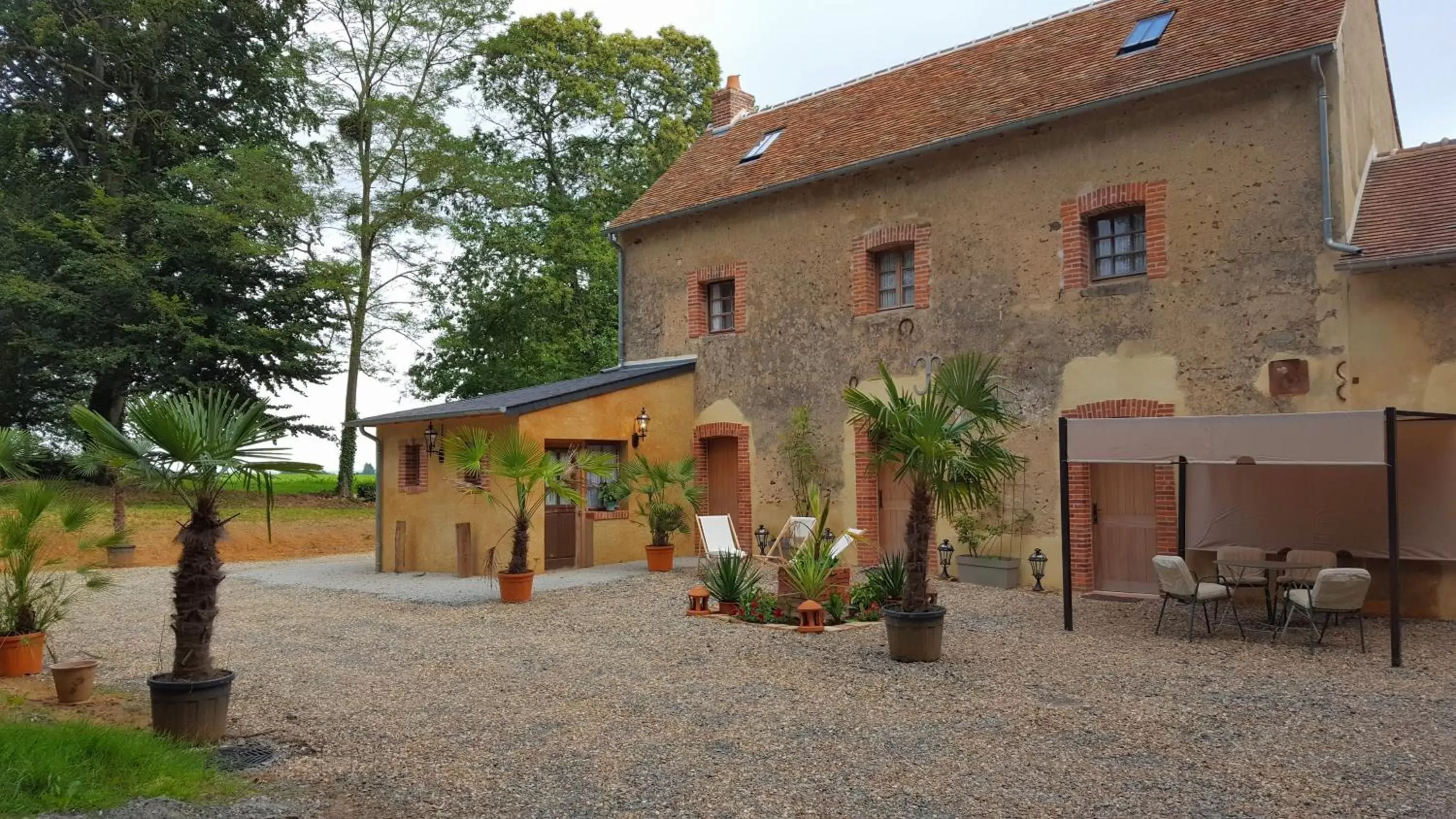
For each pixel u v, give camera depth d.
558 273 27.23
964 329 13.75
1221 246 11.46
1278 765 5.45
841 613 10.52
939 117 14.60
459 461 13.05
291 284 25.59
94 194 23.23
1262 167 11.19
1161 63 12.25
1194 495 11.72
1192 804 4.84
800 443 15.48
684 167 19.27
